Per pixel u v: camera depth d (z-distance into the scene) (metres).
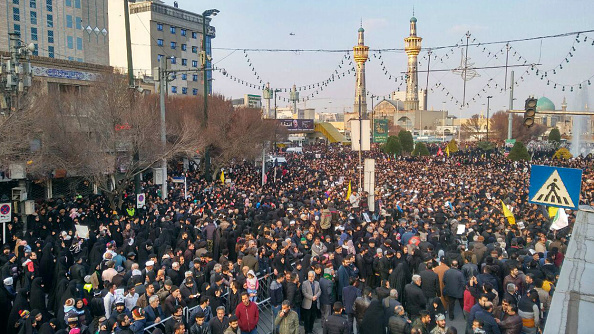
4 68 17.95
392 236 14.09
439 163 52.00
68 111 23.30
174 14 73.12
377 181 33.25
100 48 64.19
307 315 10.68
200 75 78.06
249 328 9.06
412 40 137.25
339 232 15.66
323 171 43.41
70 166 21.80
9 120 18.27
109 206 22.66
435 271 11.71
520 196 26.27
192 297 9.90
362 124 25.70
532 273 10.47
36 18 56.38
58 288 10.70
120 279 10.02
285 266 12.03
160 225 17.25
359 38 125.25
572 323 4.95
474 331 8.09
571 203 11.16
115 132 22.50
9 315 9.77
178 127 32.69
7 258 13.26
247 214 19.44
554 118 113.06
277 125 61.62
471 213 19.66
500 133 77.62
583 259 5.20
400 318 8.52
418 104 149.50
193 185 30.11
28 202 17.92
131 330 8.10
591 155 55.97
